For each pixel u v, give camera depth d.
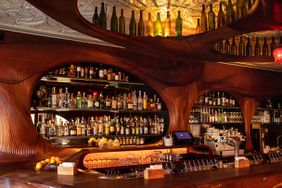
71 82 5.11
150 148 5.18
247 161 4.23
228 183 3.39
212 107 6.77
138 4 3.77
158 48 2.93
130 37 2.70
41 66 4.61
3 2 3.59
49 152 4.61
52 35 4.73
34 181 3.23
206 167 4.27
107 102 5.38
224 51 4.46
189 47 2.93
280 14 2.41
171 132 5.80
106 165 5.01
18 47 4.46
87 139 5.30
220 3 3.51
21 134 4.41
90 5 3.73
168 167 4.68
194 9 3.90
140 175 3.59
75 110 5.09
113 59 5.27
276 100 8.17
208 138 6.50
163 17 4.12
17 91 4.42
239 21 2.51
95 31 2.59
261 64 7.03
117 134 5.45
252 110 7.27
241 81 7.11
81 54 4.96
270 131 8.13
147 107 5.80
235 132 6.93
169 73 5.90
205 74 6.44
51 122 4.98
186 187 2.99
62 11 2.33
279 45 3.79
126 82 5.52
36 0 2.17
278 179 3.99
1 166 4.23
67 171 3.52
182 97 6.02
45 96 4.92
